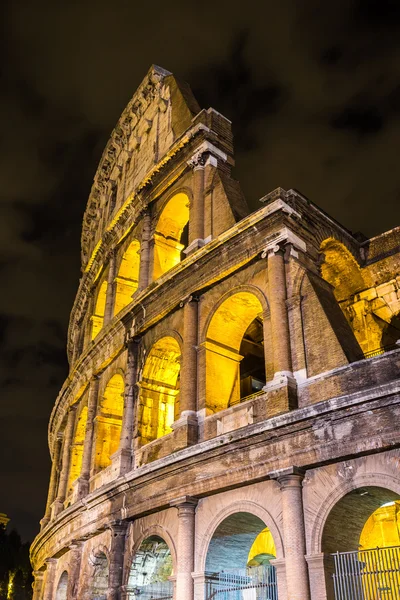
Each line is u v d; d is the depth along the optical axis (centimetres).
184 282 3300
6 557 10588
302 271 2759
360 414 2181
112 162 5450
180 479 2770
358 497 2233
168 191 4012
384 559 2302
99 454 3866
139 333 3619
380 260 3506
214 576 2589
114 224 4569
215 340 3127
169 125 4400
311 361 2541
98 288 4966
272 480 2431
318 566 2144
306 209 3106
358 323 3478
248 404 2691
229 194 3475
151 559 3142
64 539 3875
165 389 3616
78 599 3441
